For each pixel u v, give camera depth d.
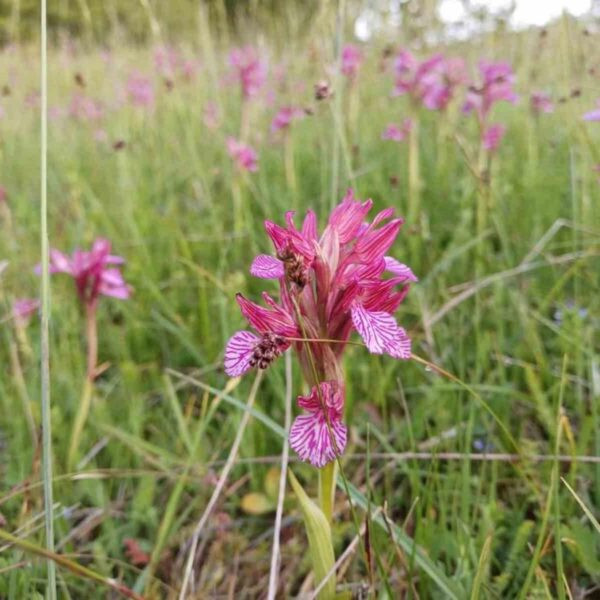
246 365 0.16
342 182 0.43
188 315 0.40
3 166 0.63
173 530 0.25
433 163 0.54
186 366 0.37
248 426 0.29
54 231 0.49
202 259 0.43
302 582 0.25
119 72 0.85
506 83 0.44
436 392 0.28
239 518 0.28
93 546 0.25
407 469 0.24
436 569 0.19
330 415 0.16
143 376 0.36
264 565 0.25
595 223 0.40
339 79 0.31
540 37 0.60
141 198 0.51
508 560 0.22
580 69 0.48
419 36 0.67
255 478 0.28
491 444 0.28
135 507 0.27
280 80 0.71
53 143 0.70
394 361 0.31
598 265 0.37
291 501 0.27
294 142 0.56
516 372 0.31
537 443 0.26
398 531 0.20
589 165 0.42
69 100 0.79
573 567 0.22
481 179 0.36
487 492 0.26
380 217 0.17
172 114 0.70
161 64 0.74
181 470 0.29
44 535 0.24
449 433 0.26
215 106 0.60
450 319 0.35
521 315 0.32
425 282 0.36
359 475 0.28
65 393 0.34
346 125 0.52
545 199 0.45
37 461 0.24
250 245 0.43
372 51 0.67
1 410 0.32
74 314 0.37
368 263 0.16
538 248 0.34
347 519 0.26
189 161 0.59
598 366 0.29
